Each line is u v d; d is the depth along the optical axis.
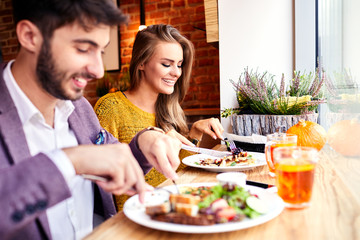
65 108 0.89
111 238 0.55
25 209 0.47
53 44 0.64
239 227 0.53
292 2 1.78
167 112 1.71
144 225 0.57
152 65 1.57
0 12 4.00
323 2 1.69
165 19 3.79
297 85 1.50
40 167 0.51
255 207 0.60
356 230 0.55
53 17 0.62
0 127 0.67
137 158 0.95
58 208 0.81
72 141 0.92
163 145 0.88
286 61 1.80
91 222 0.93
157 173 1.53
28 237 0.66
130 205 0.67
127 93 1.70
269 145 0.98
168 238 0.55
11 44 4.02
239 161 1.10
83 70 0.67
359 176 0.89
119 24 0.67
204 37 3.66
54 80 0.67
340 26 1.50
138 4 3.91
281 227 0.58
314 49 1.74
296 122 1.39
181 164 1.58
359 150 1.04
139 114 1.62
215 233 0.56
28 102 0.76
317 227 0.57
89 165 0.57
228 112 1.58
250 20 1.84
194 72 3.70
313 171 0.68
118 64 3.96
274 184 0.88
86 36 0.64
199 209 0.59
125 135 1.57
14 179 0.48
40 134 0.82
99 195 0.96
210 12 1.91
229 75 1.89
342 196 0.75
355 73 1.28
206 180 0.96
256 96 1.49
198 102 3.70
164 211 0.58
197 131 1.56
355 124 1.08
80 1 0.61
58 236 0.80
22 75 0.75
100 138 1.00
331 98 1.50
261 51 1.83
